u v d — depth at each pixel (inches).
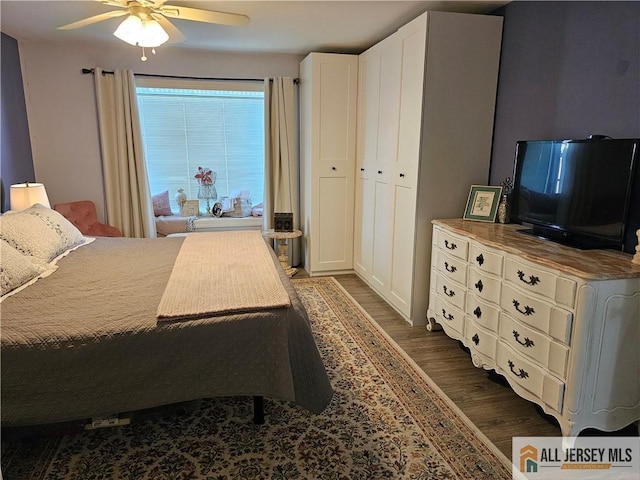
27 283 84.3
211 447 75.8
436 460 73.0
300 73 178.5
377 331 124.6
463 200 123.3
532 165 96.9
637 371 74.0
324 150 167.6
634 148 72.7
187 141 186.7
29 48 155.7
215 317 69.9
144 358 66.7
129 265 98.1
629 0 79.7
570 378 71.3
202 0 110.9
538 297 77.4
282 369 71.1
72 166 167.2
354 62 162.2
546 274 75.2
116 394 66.1
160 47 164.1
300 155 185.5
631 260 74.5
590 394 72.2
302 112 177.6
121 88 161.9
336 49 166.2
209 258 102.4
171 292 78.5
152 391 67.4
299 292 156.9
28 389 63.2
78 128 165.0
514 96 112.2
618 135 83.3
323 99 163.2
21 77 155.5
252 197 197.9
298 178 189.5
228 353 69.7
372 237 157.2
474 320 99.1
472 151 120.7
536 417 85.3
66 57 159.3
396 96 130.2
